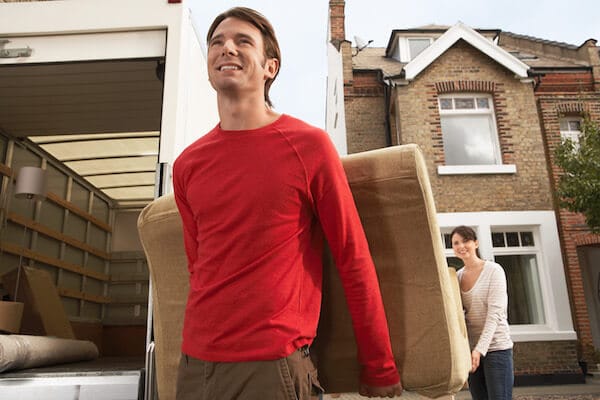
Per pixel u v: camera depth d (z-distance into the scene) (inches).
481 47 368.5
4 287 164.4
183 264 64.4
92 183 244.8
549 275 326.0
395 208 50.9
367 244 47.5
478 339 116.4
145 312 233.1
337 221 45.3
